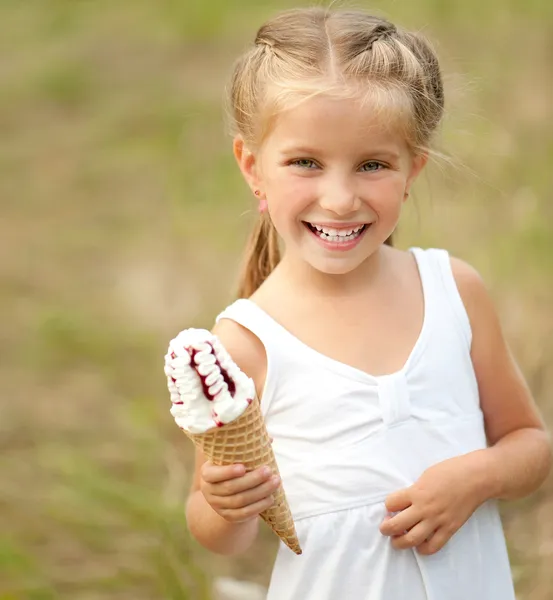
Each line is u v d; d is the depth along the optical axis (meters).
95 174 8.49
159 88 9.79
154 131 8.98
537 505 4.46
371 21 2.76
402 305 2.78
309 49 2.62
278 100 2.56
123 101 9.62
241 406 2.36
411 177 2.76
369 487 2.62
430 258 2.87
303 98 2.52
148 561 4.30
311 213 2.59
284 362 2.67
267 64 2.67
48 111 9.80
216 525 2.72
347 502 2.62
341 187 2.54
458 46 9.25
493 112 7.85
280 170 2.60
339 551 2.61
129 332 6.22
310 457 2.65
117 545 4.43
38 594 4.13
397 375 2.66
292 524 2.55
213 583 4.04
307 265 2.74
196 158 8.27
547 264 5.95
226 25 11.32
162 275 6.85
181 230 7.34
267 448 2.48
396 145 2.59
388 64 2.59
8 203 8.19
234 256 6.92
